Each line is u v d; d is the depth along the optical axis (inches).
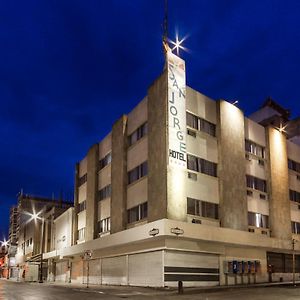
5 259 4766.2
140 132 1534.2
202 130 1460.4
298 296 887.1
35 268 2534.5
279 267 1673.2
